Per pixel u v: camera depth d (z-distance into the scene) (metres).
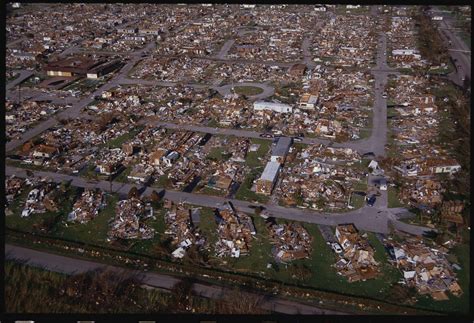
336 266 72.81
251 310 62.88
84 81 171.62
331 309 63.88
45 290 66.69
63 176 101.81
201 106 144.50
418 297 66.19
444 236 78.88
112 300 64.88
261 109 140.25
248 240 79.44
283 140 116.00
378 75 173.62
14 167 105.56
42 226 83.19
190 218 85.81
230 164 105.56
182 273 71.75
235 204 90.38
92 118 135.75
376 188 95.44
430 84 159.75
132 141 119.56
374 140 119.19
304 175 100.94
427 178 99.12
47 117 136.25
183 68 186.50
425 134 121.88
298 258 74.75
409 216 85.44
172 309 63.56
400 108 140.50
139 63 193.50
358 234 79.50
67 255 75.81
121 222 84.25
